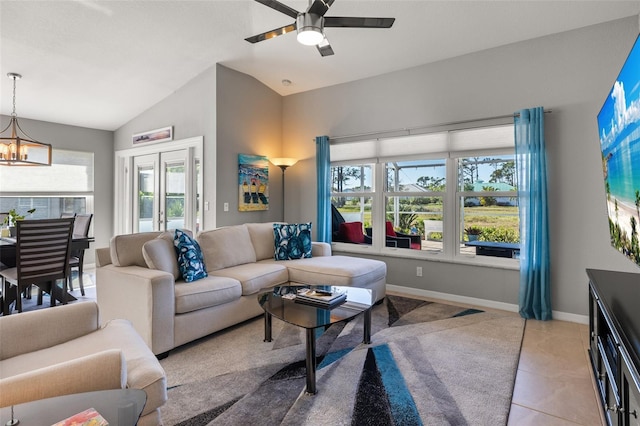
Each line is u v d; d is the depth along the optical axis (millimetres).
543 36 3377
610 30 3084
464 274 3875
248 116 4723
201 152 4480
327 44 2883
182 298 2574
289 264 3686
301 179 5125
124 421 995
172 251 3010
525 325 3148
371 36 3562
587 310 3188
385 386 2113
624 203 1718
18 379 1112
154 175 5312
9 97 4516
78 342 1703
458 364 2400
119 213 5863
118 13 3213
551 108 3326
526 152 3322
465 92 3805
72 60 3852
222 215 4402
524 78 3469
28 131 5148
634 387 1186
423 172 4195
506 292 3629
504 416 1832
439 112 3971
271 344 2727
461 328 3074
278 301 2551
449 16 3172
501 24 3238
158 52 3912
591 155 3156
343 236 4840
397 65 4152
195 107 4570
